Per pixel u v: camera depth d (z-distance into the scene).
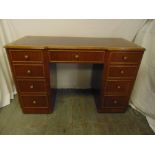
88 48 1.32
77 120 1.61
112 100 1.62
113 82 1.51
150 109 1.64
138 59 1.39
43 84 1.49
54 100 1.88
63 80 2.12
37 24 1.75
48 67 1.41
